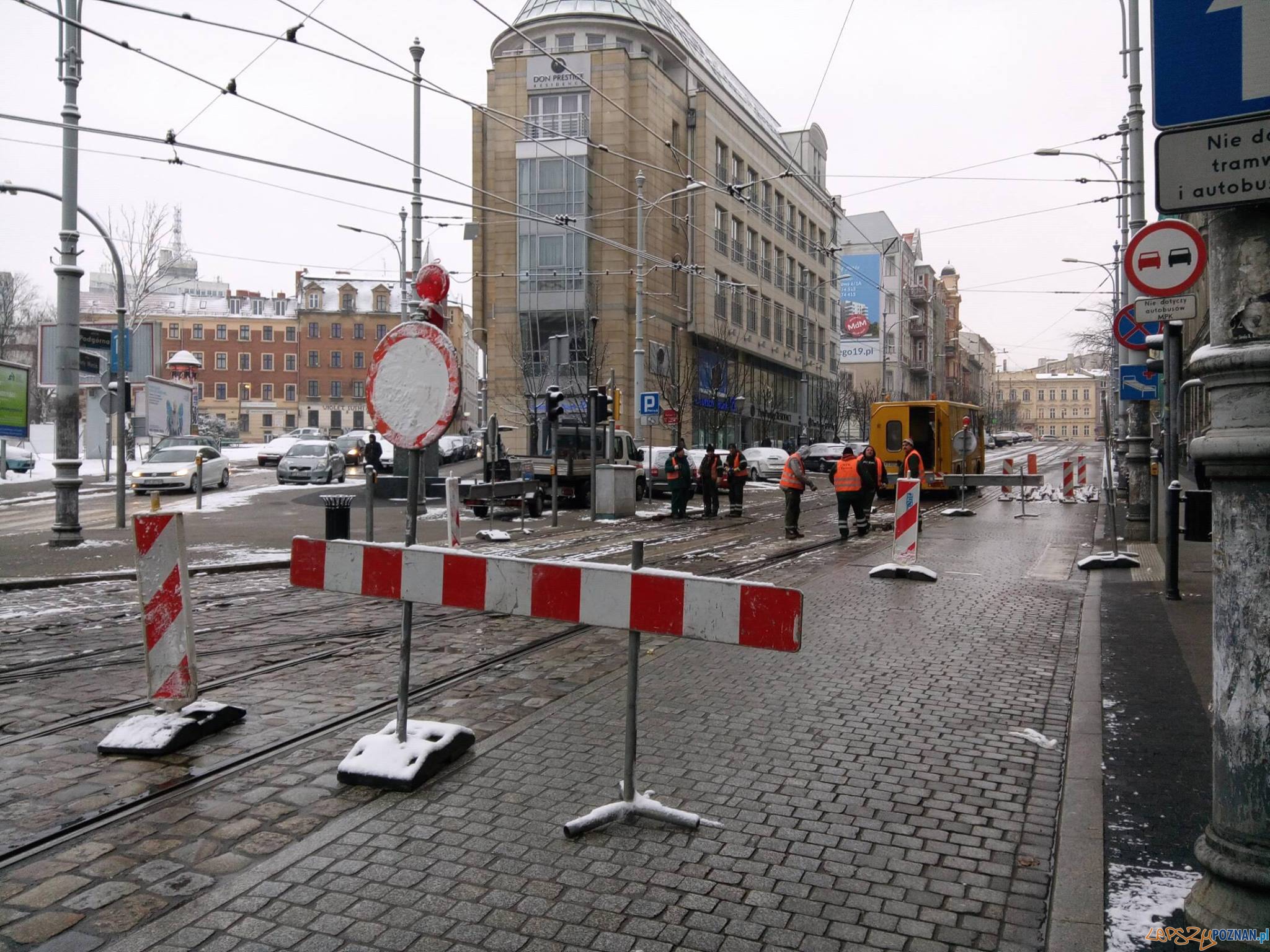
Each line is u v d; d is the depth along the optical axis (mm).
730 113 54438
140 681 6883
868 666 7363
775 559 14391
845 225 89500
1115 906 3434
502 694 6582
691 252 51469
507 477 27016
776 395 64000
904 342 98750
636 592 4320
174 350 102000
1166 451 10578
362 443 41250
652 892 3703
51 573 12172
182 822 4348
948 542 17016
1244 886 2904
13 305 71250
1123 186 23672
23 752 5277
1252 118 2898
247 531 18250
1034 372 173250
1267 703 2883
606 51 47031
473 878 3818
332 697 6484
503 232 48469
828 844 4141
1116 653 7559
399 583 4934
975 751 5375
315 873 3855
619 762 5164
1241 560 2916
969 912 3553
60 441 15266
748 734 5656
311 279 102875
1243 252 2924
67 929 3400
